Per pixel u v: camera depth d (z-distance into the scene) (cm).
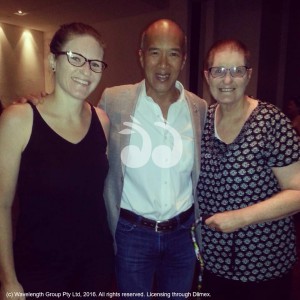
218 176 145
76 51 123
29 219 125
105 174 141
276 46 646
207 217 149
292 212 132
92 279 138
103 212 142
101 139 140
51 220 126
